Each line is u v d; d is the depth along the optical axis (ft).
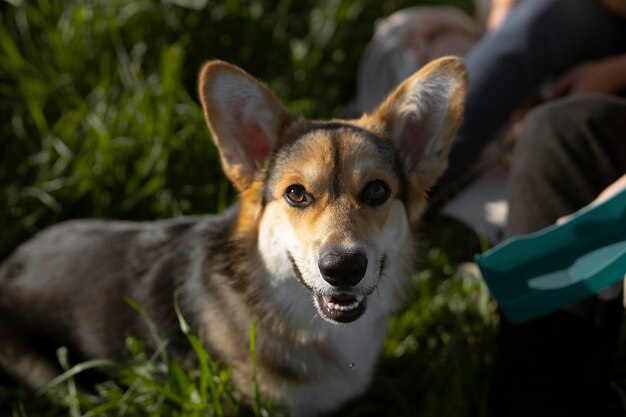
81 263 3.46
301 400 3.30
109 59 4.33
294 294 3.17
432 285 3.94
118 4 4.37
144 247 3.45
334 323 3.04
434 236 4.20
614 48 3.98
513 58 3.84
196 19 4.49
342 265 2.92
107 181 4.05
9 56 4.22
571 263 2.97
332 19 4.66
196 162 4.14
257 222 3.18
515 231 3.23
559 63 3.94
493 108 3.82
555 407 3.10
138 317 3.37
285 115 3.18
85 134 4.11
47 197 3.97
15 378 3.48
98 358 3.43
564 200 3.19
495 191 3.96
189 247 3.37
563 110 3.27
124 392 3.46
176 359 3.36
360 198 3.05
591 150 3.20
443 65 3.09
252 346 3.13
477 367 3.51
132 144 4.07
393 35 4.48
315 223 2.99
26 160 4.11
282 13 4.66
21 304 3.46
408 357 3.63
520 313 3.00
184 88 4.39
